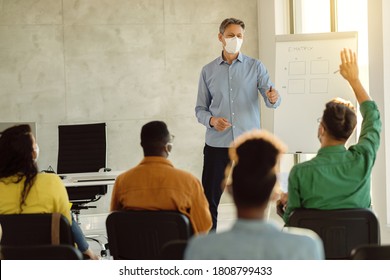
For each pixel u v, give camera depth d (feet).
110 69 27.40
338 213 10.84
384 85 18.01
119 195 12.00
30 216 11.64
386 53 17.95
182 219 11.07
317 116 19.86
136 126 27.68
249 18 28.12
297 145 19.98
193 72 27.89
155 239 11.25
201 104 19.33
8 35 26.73
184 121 27.96
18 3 26.73
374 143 11.73
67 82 27.14
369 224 10.84
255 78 18.86
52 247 9.52
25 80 26.91
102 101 27.40
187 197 11.75
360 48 21.31
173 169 11.84
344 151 11.41
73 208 23.53
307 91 20.01
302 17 25.67
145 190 11.75
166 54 27.73
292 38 20.26
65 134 25.84
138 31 27.50
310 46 20.12
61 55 27.07
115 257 11.61
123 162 27.68
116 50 27.40
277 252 6.12
